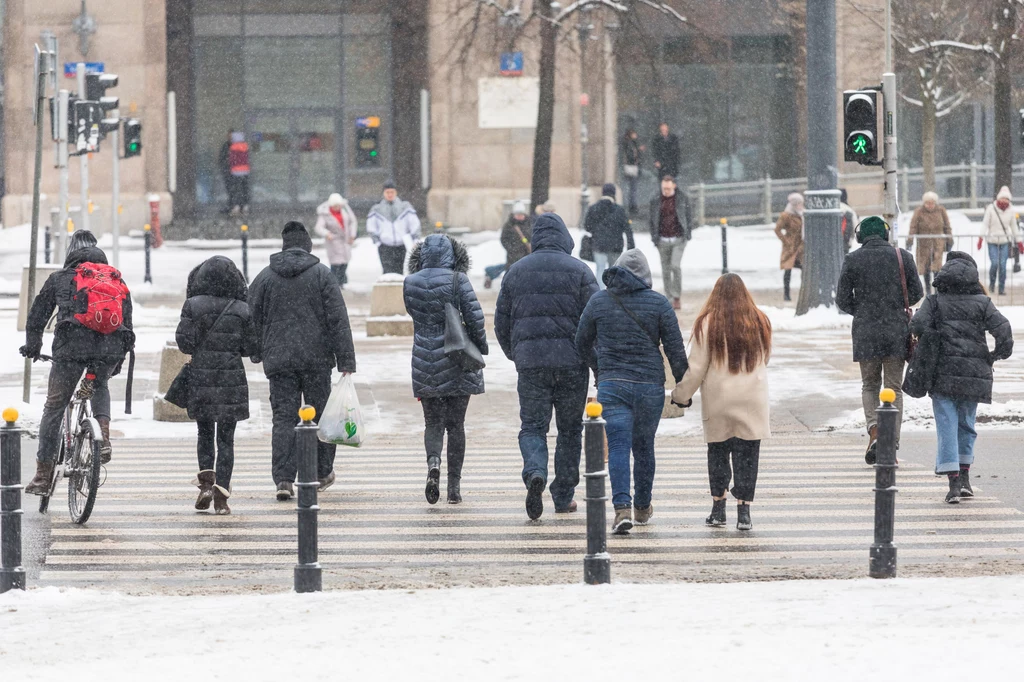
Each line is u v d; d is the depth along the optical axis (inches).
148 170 5521.7
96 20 5428.2
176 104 5905.5
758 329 1353.3
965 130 5925.2
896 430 1140.5
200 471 1473.9
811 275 3213.6
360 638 858.8
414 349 1497.3
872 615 890.7
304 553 1093.1
